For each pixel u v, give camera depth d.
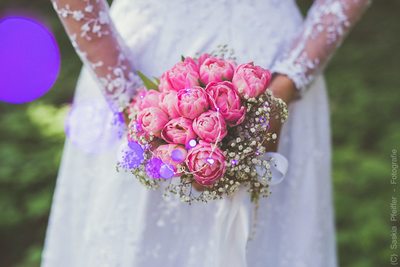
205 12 1.24
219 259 1.19
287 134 1.30
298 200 1.33
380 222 2.32
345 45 4.29
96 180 1.31
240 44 1.24
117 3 1.34
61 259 1.39
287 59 1.24
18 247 2.58
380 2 4.84
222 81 1.07
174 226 1.24
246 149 1.04
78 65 4.14
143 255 1.23
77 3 1.14
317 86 1.34
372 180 2.54
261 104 1.07
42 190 2.83
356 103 3.34
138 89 1.19
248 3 1.26
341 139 3.09
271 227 1.30
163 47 1.24
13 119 3.31
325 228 1.37
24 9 4.88
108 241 1.25
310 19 1.27
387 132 3.08
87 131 1.31
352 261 2.23
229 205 1.17
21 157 2.99
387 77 3.71
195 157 1.01
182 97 1.03
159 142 1.07
